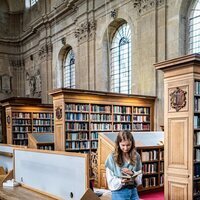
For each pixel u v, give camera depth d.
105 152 7.50
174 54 11.30
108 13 15.01
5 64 25.02
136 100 11.59
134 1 13.16
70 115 10.23
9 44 25.19
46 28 20.98
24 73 25.33
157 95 11.91
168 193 6.15
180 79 5.99
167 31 11.66
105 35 15.37
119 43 15.14
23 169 5.94
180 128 5.95
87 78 16.38
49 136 11.84
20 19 25.50
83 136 10.53
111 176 3.33
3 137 18.91
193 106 5.73
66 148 10.12
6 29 25.27
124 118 11.32
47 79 21.02
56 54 20.19
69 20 18.52
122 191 3.30
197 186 5.79
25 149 5.86
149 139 8.13
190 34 11.29
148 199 6.87
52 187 4.98
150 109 11.94
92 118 10.67
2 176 7.27
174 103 6.09
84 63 16.64
